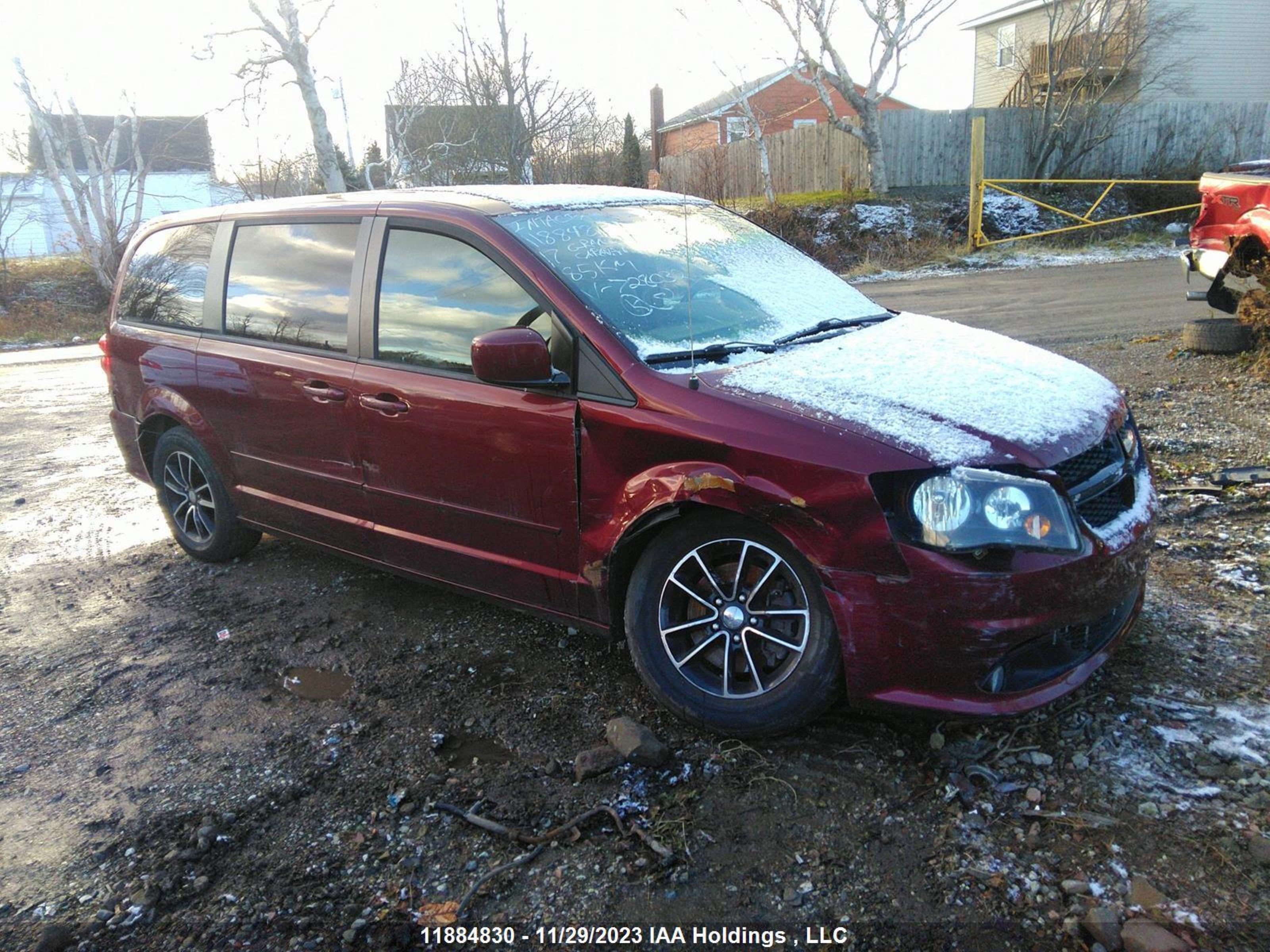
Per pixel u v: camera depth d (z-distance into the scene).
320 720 3.31
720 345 3.21
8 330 20.41
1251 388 6.59
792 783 2.75
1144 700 3.01
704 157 25.22
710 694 2.95
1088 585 2.60
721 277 3.67
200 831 2.70
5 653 4.02
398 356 3.62
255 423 4.22
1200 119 24.62
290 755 3.10
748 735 2.91
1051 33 23.88
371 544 3.90
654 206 4.05
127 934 2.35
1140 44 24.19
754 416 2.75
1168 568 3.99
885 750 2.86
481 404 3.29
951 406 2.78
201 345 4.45
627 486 2.97
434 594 4.34
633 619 3.06
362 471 3.79
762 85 35.03
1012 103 28.20
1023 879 2.32
